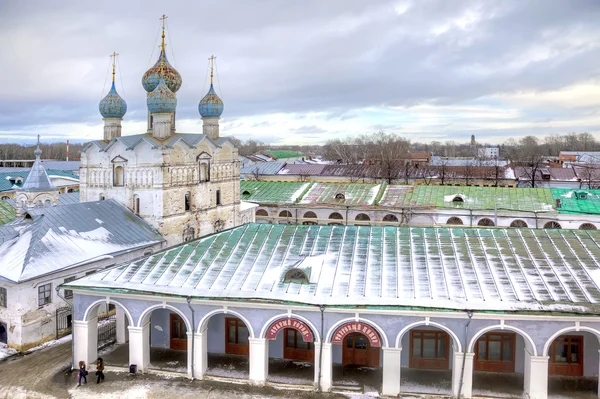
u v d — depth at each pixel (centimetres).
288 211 7431
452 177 10269
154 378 3353
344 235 3828
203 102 6184
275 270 3434
